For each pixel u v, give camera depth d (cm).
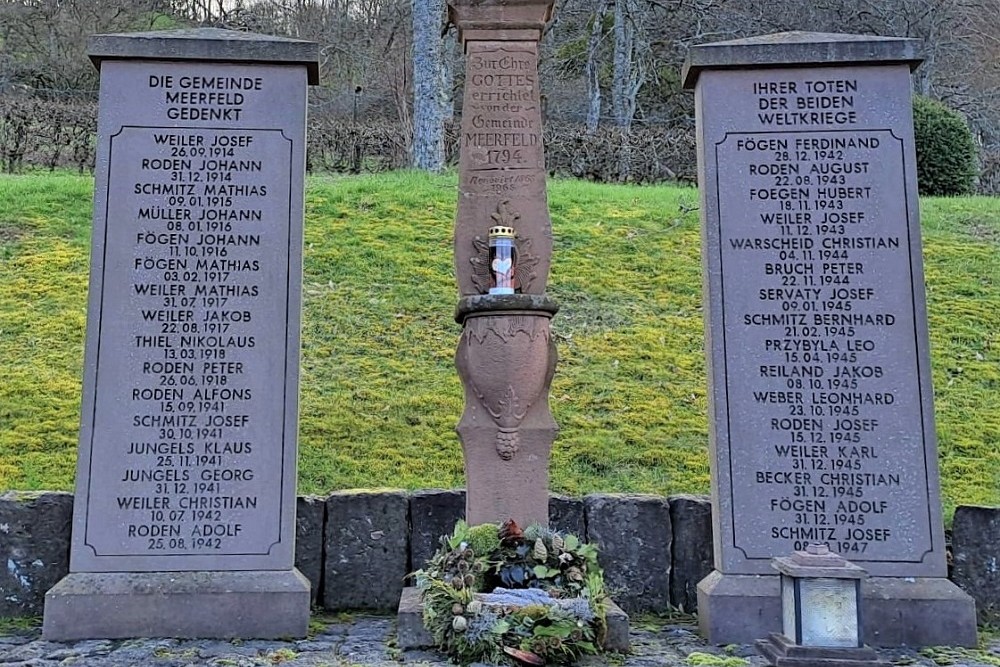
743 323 473
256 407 462
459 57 2233
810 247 478
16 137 1523
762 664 386
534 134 514
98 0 2478
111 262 466
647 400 697
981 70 2500
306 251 945
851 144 486
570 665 383
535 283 502
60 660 384
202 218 475
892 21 2281
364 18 2545
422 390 706
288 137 488
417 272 913
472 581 396
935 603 430
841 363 467
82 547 439
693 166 1541
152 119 482
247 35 503
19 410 645
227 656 392
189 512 449
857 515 452
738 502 456
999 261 973
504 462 470
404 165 1570
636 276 927
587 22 2280
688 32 2236
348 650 402
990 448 634
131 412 455
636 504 497
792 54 490
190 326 465
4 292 836
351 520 491
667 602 488
